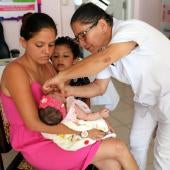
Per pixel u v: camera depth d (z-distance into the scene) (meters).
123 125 2.78
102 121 1.38
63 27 3.16
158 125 1.65
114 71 1.54
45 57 1.31
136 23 1.36
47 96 1.29
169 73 1.44
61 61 1.64
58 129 1.27
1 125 1.51
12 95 1.26
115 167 1.39
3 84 1.33
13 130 1.38
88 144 1.30
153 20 3.93
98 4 1.38
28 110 1.23
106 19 1.33
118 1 4.23
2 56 2.78
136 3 4.18
